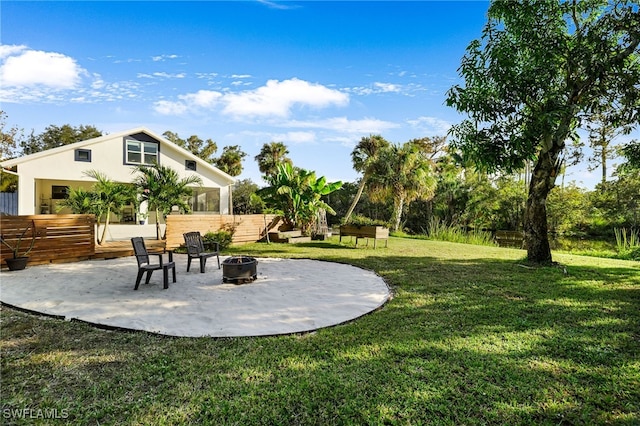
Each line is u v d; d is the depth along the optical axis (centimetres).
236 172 3312
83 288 583
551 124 647
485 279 647
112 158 1633
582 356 317
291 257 945
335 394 252
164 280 580
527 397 250
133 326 398
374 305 488
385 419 224
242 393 253
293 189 1378
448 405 239
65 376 279
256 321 419
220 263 846
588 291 555
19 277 671
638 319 419
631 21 614
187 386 263
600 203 1873
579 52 650
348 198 2909
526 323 405
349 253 1016
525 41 700
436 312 451
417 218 2536
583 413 231
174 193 1170
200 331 385
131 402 241
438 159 2616
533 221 810
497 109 716
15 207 1784
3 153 1970
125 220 1819
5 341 353
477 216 2241
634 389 260
